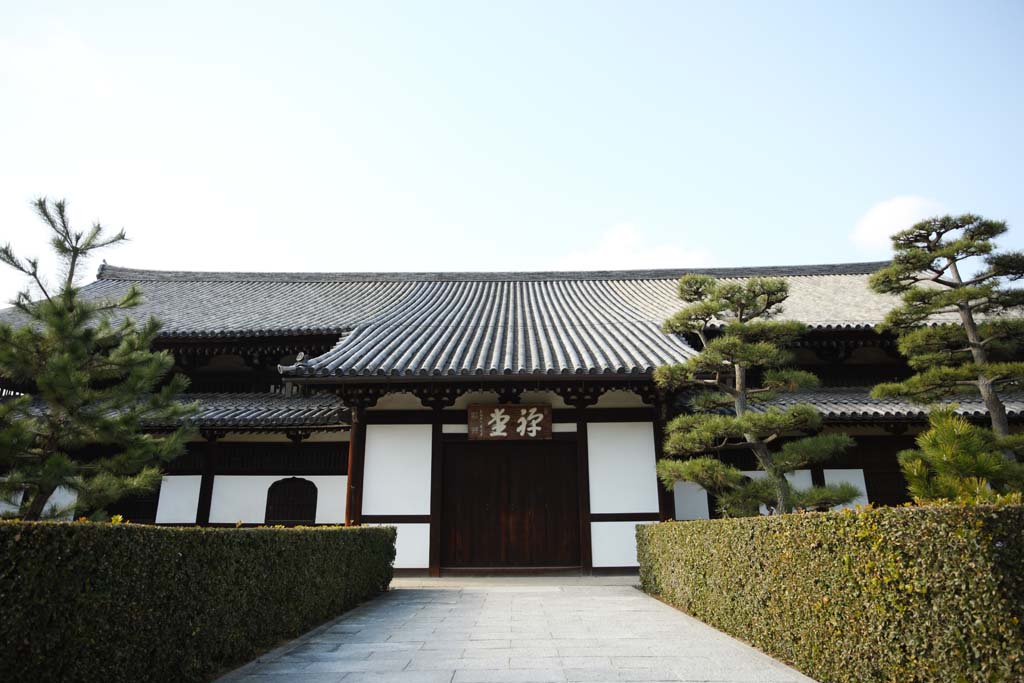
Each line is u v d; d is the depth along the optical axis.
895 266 10.79
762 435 9.87
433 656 6.32
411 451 13.16
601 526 12.68
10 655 3.72
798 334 10.19
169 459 9.76
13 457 8.06
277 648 6.70
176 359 16.53
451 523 12.93
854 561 4.90
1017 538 4.05
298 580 7.46
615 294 22.11
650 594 10.40
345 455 14.35
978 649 3.95
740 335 10.05
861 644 4.77
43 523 4.02
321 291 22.38
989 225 10.02
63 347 8.61
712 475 9.53
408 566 12.53
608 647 6.66
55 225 8.98
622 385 12.86
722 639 7.00
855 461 14.06
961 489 6.02
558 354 13.61
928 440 6.78
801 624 5.63
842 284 21.50
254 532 6.49
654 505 12.71
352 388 13.01
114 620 4.41
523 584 11.64
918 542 4.36
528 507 12.99
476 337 15.38
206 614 5.49
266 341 16.12
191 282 23.66
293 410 14.48
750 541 6.73
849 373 16.27
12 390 15.01
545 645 6.77
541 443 13.25
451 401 13.32
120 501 14.09
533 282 24.28
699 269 24.36
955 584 4.11
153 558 4.87
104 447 14.60
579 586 11.30
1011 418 12.95
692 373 10.56
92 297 20.73
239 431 14.15
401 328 16.31
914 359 11.38
